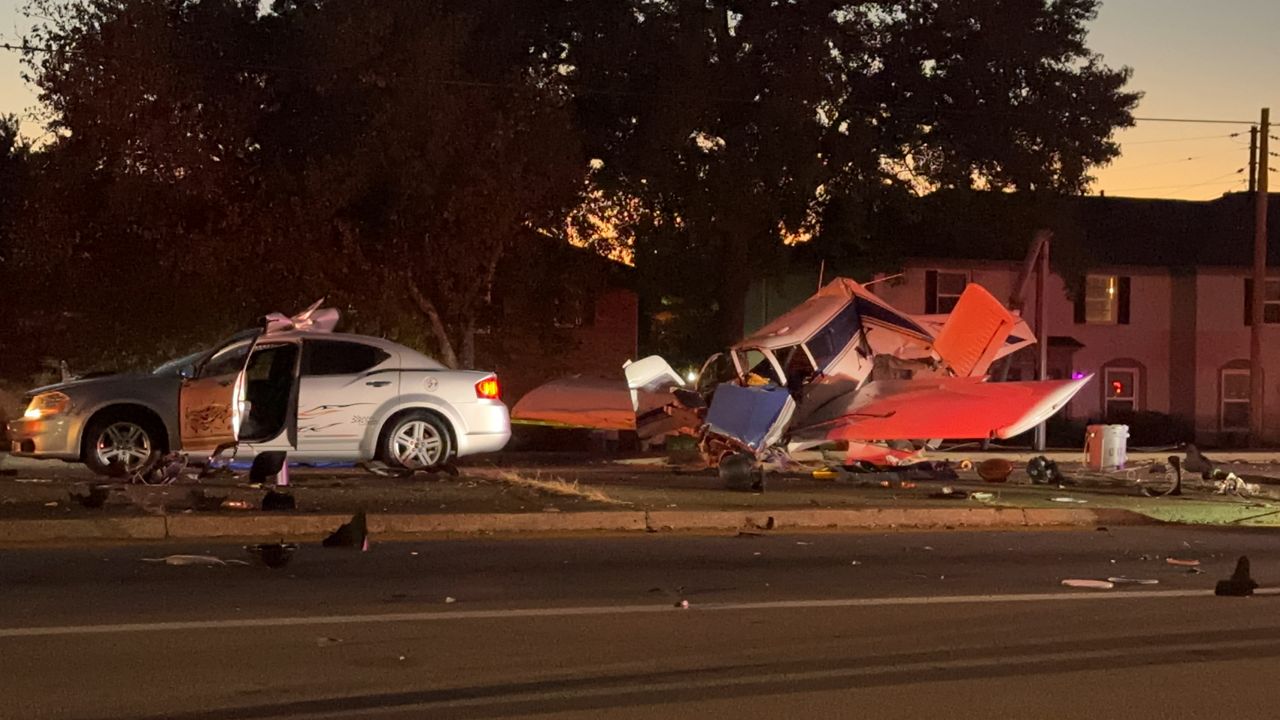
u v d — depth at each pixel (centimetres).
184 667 709
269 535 1152
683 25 2700
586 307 2998
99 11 2202
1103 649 787
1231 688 700
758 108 2700
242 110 2273
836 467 1727
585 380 1866
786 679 707
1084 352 3825
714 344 3133
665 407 1773
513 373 3041
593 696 666
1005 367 2353
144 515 1153
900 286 3638
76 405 1477
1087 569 1081
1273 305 3875
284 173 2262
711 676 712
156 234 2231
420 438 1580
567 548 1127
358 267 2314
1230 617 886
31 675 689
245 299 2322
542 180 2367
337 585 941
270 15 2484
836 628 838
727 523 1270
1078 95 2930
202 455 1467
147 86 2164
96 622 809
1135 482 1752
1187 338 3841
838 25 2797
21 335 2447
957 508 1348
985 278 3700
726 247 2908
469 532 1203
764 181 2731
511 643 780
